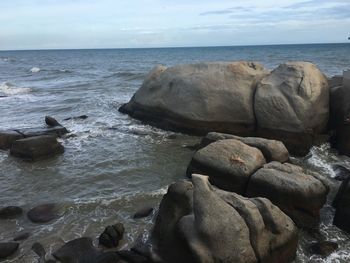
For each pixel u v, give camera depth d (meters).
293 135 15.30
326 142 15.89
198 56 98.44
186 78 18.12
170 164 14.55
